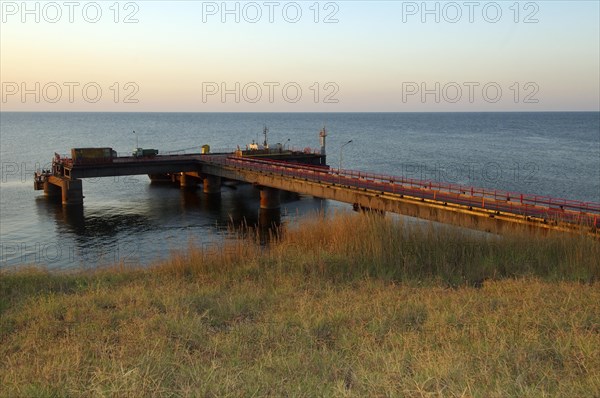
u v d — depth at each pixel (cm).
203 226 4434
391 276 1559
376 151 12144
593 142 14462
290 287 1406
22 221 4584
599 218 2386
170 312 1122
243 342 893
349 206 5434
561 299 1142
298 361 754
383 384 632
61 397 642
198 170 6075
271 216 4875
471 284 1484
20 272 1864
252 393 631
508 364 726
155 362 755
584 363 727
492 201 2989
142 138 17112
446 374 657
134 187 6769
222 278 1612
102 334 972
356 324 994
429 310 1069
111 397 619
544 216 2519
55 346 907
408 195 3319
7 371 766
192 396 623
